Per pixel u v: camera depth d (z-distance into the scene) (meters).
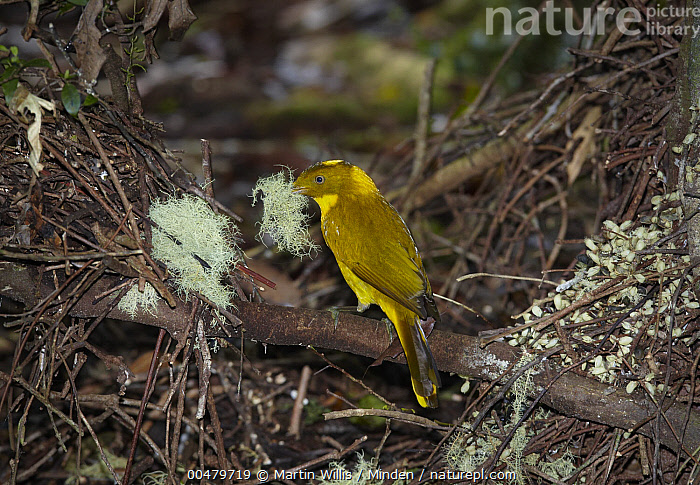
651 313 6.39
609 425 6.43
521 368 6.29
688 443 6.20
